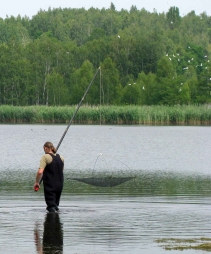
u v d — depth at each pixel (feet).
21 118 323.78
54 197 65.51
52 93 479.82
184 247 50.01
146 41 593.42
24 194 78.54
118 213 64.69
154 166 122.01
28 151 156.04
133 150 164.45
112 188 85.71
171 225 58.23
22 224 58.39
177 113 302.86
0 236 53.47
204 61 645.51
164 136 220.43
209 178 99.91
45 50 529.86
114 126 285.23
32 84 488.02
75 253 48.16
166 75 450.30
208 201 73.51
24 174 103.71
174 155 149.69
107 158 139.85
